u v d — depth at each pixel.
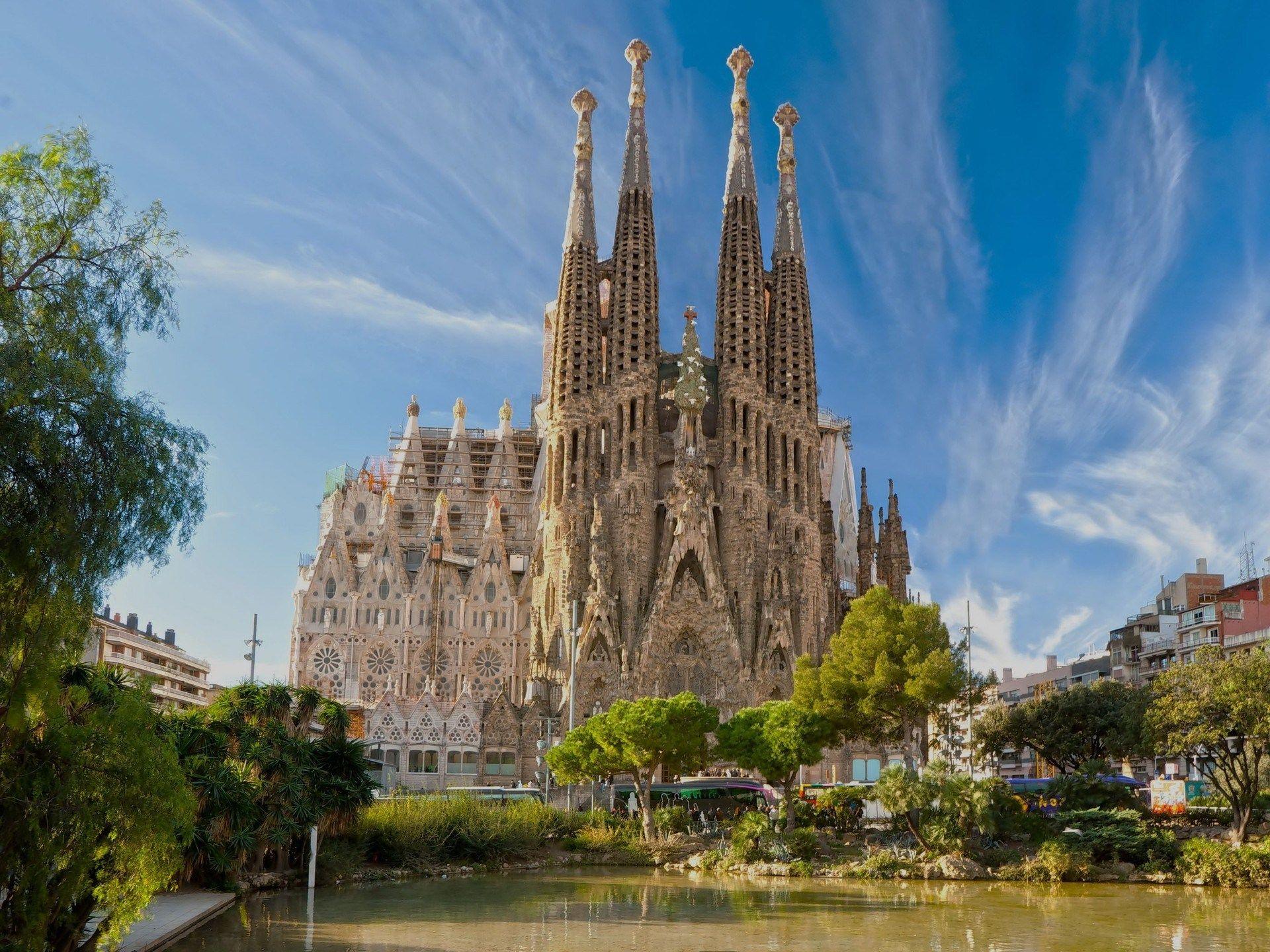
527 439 186.50
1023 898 51.91
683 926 42.44
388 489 176.50
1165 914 46.28
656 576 146.38
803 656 90.12
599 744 82.81
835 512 194.62
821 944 38.12
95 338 25.78
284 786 53.06
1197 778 109.31
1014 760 141.12
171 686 153.50
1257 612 117.56
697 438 151.25
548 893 53.84
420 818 66.31
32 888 24.81
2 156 25.92
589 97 166.00
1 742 25.06
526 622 161.75
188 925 39.81
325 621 155.88
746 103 165.38
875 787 69.69
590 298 156.00
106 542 25.08
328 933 39.59
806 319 159.75
